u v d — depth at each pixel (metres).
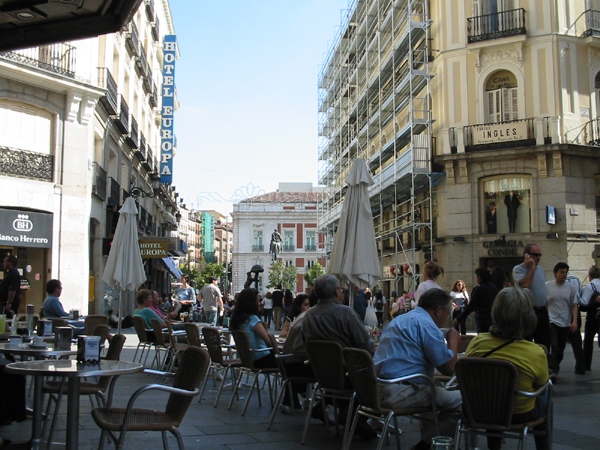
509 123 23.77
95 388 5.80
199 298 24.61
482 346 4.52
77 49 20.22
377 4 32.75
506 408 4.14
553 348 10.05
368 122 33.16
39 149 19.28
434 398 4.92
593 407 7.56
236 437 6.12
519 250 23.34
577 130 23.44
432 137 25.81
